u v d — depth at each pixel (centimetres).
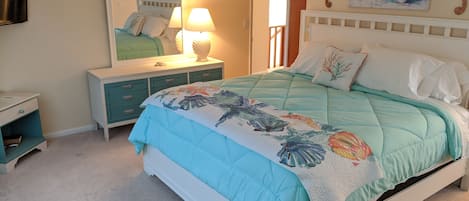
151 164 296
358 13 365
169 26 423
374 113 253
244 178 204
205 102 260
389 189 215
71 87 376
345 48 359
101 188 286
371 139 212
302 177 178
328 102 276
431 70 293
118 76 359
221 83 325
